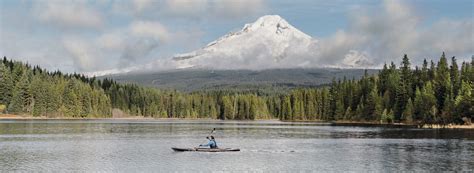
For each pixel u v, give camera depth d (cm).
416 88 19138
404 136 11312
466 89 16875
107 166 6231
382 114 19862
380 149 8188
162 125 18938
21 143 9106
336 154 7538
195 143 9688
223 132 13812
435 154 7356
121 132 13062
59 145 8788
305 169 6075
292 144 9394
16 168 5978
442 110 17550
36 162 6500
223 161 6806
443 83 18638
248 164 6519
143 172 5819
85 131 13150
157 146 8850
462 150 7894
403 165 6244
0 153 7444
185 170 6003
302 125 19375
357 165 6309
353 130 14425
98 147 8512
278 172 5859
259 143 9706
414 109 18600
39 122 18988
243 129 15812
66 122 19612
